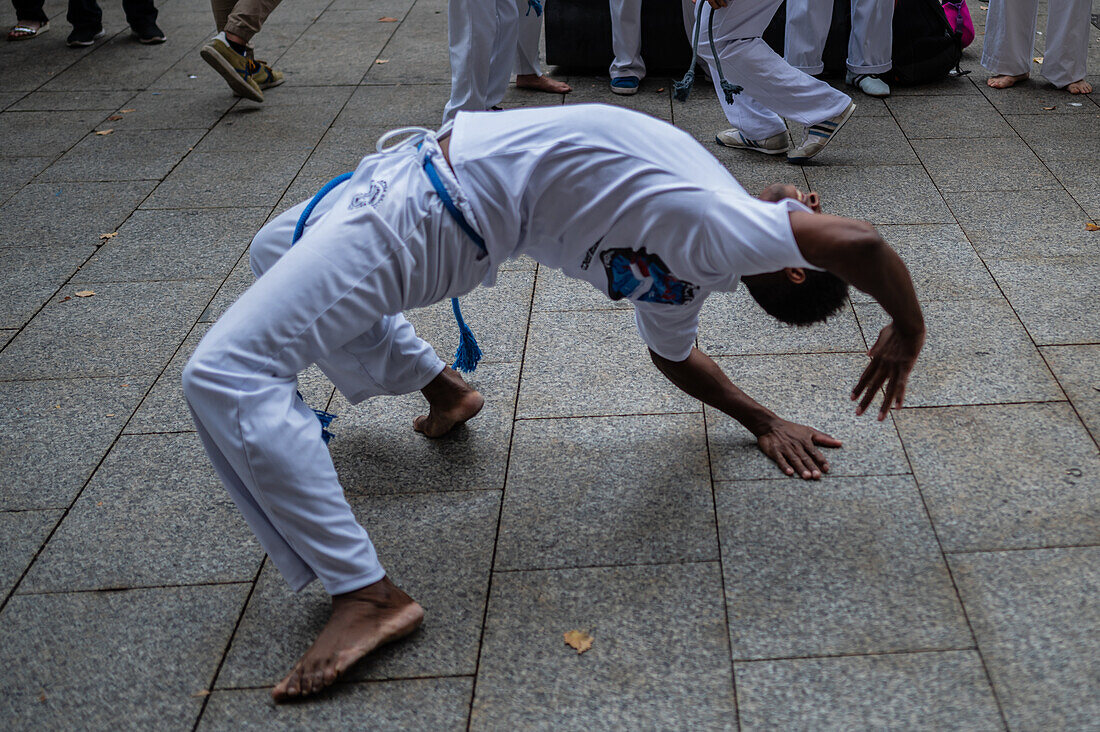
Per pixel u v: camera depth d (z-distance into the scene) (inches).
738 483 111.8
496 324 147.6
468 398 122.4
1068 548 98.7
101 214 191.2
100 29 303.1
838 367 131.3
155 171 209.2
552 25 249.9
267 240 105.0
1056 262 152.9
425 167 90.2
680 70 257.3
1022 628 90.5
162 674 93.7
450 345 143.2
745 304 148.0
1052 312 139.7
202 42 298.0
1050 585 94.7
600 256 91.2
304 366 90.3
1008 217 168.4
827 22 229.0
